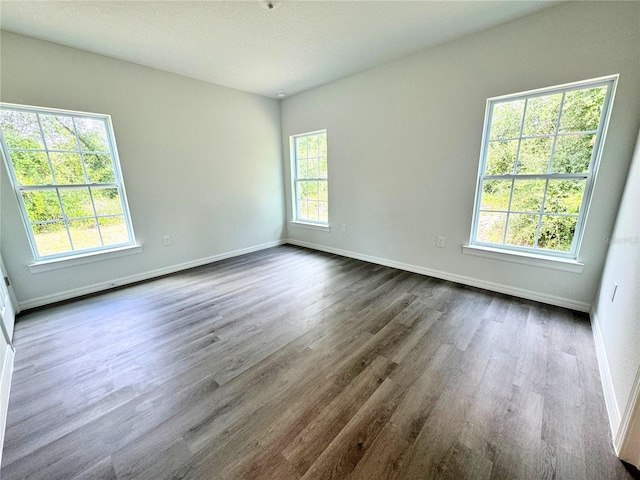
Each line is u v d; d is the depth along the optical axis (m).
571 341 2.01
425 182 3.18
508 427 1.34
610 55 2.01
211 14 2.16
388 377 1.68
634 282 1.45
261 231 4.72
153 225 3.45
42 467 1.19
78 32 2.38
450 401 1.50
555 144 2.40
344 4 2.07
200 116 3.69
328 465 1.17
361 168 3.74
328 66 3.25
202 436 1.32
